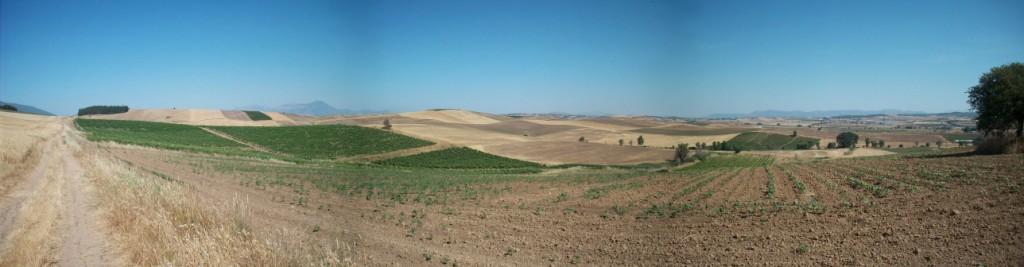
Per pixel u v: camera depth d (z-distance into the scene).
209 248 9.10
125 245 10.62
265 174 34.16
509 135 127.38
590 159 84.12
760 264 11.08
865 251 11.09
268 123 125.88
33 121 86.81
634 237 14.38
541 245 13.75
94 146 48.28
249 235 10.24
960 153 39.16
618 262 11.98
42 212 13.82
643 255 12.45
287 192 24.36
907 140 119.62
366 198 23.30
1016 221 11.40
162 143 66.38
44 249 10.41
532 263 12.02
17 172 23.52
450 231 15.56
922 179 21.44
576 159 84.38
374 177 37.84
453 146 90.44
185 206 12.12
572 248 13.36
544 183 33.53
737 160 74.75
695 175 37.78
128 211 12.54
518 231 15.59
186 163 38.72
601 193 25.92
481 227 16.23
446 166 72.75
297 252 9.95
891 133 141.88
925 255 10.32
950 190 17.09
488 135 121.44
